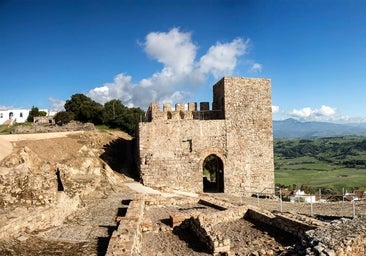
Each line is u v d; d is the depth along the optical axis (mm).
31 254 12320
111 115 75000
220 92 41031
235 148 39000
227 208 23781
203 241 16797
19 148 35031
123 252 12195
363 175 133625
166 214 23766
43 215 16359
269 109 40281
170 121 37656
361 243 12039
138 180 38125
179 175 37469
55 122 71688
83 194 26891
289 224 18094
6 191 17359
